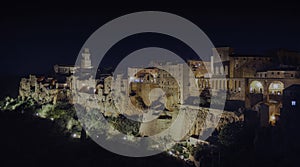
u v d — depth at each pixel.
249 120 69.06
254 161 56.44
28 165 49.66
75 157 56.75
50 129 70.69
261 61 89.19
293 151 55.56
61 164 52.16
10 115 77.31
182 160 67.12
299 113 60.03
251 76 88.62
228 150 63.34
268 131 62.59
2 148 55.00
